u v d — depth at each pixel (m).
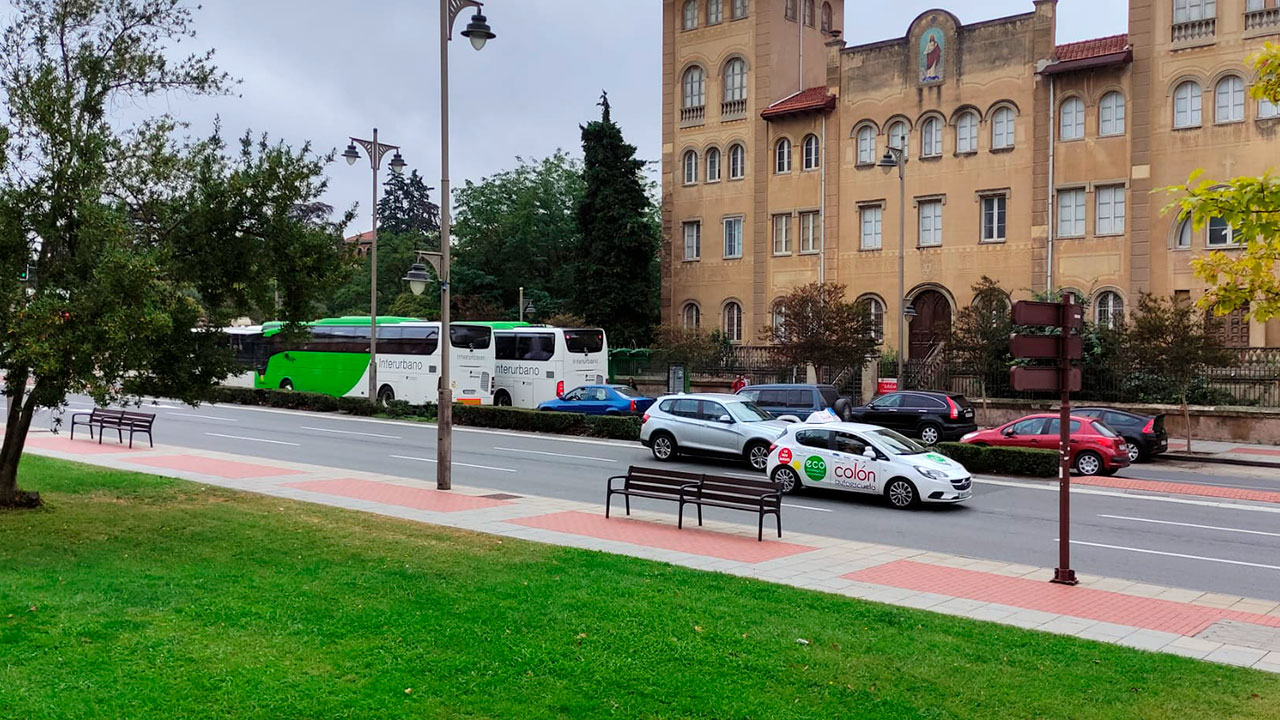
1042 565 13.13
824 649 8.24
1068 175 38.47
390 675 7.28
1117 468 23.62
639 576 11.03
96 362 12.06
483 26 19.33
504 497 18.08
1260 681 7.72
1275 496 20.03
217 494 17.14
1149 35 36.72
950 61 41.34
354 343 43.59
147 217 13.84
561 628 8.62
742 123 47.81
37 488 16.94
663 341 45.19
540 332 40.38
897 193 42.78
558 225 65.88
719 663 7.75
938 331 37.84
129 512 14.87
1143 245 36.62
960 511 17.88
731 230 48.41
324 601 9.49
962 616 9.91
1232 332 34.91
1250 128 34.78
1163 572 12.81
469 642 8.13
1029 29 39.31
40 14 13.53
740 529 15.23
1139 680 7.64
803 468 19.38
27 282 12.45
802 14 49.19
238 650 7.82
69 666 7.35
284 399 42.66
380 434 31.58
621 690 7.11
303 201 14.73
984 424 34.28
